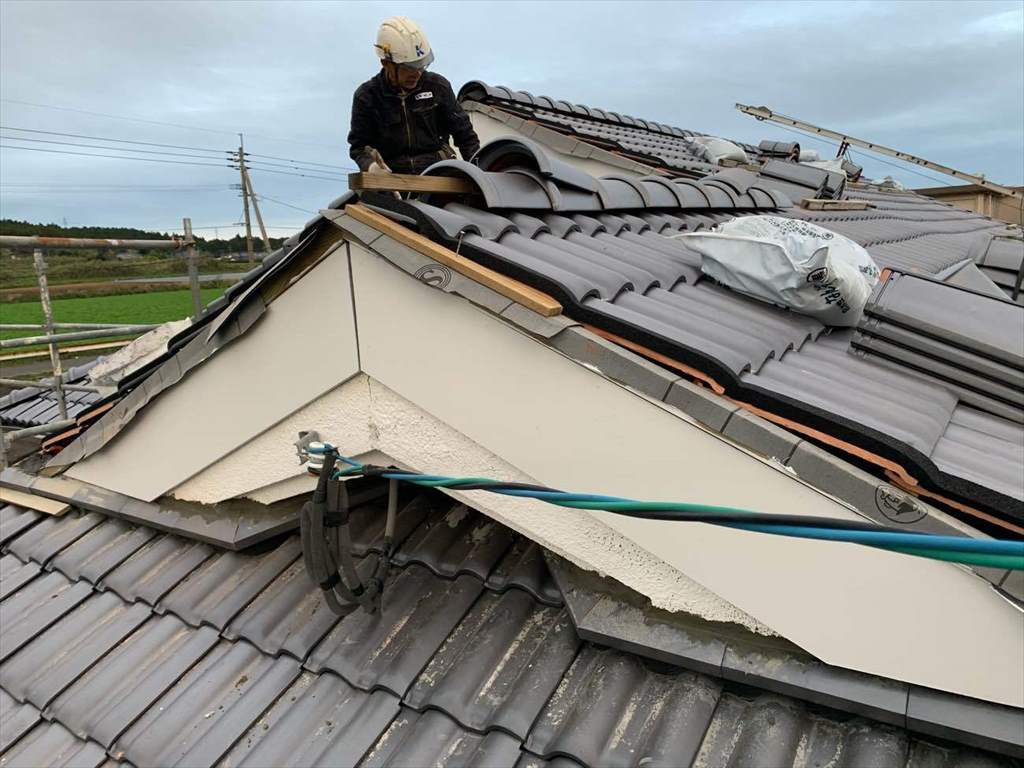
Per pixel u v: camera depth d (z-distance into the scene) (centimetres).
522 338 214
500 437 227
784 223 297
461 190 273
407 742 228
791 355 245
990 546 107
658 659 220
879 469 183
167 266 5150
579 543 229
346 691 252
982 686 176
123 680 286
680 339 204
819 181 810
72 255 5147
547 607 261
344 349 249
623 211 376
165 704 267
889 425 196
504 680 238
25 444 527
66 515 390
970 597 170
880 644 186
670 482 202
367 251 233
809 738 203
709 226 425
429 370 233
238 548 318
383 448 257
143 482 341
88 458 351
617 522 214
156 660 292
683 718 212
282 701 256
